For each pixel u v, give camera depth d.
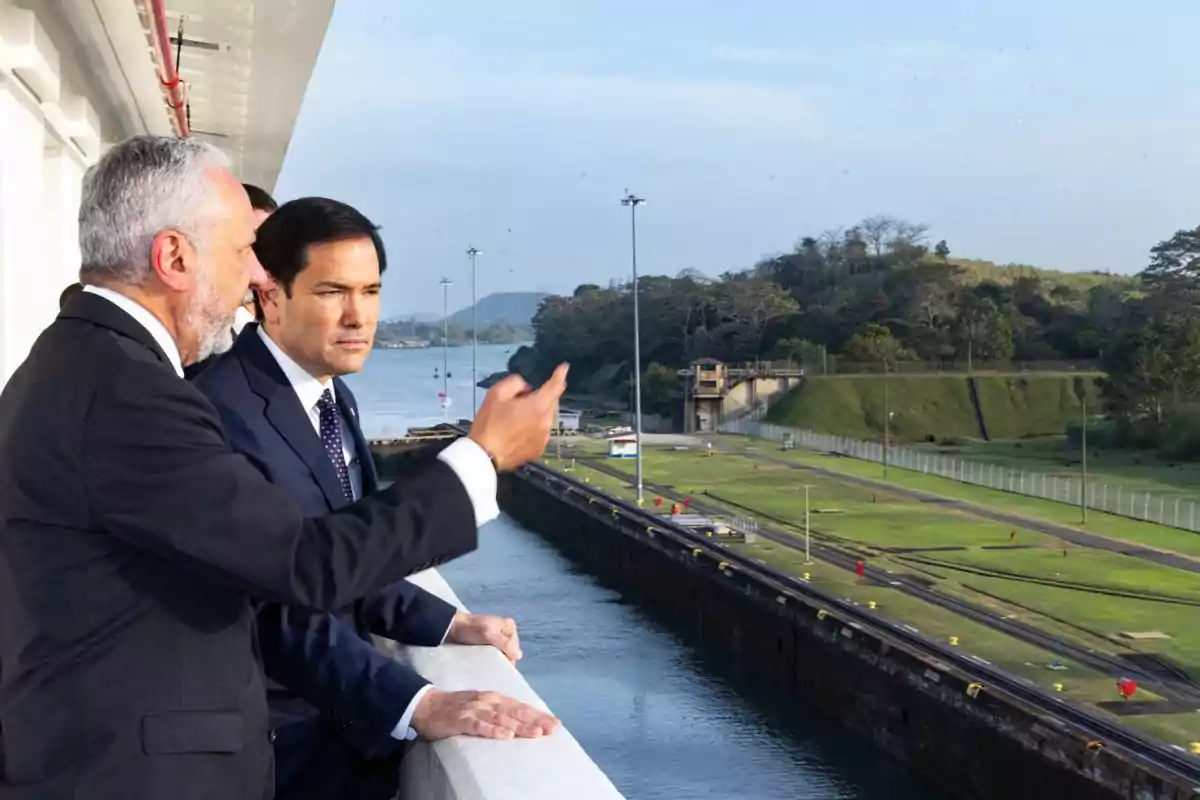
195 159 2.29
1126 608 32.22
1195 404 67.19
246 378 2.77
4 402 2.17
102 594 2.05
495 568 50.78
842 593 33.72
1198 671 26.05
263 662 2.61
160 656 2.09
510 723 2.41
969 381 87.50
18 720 2.05
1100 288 106.25
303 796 2.72
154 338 2.24
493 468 2.32
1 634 2.10
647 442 80.12
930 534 44.41
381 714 2.49
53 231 8.99
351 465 3.17
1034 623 30.48
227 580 2.08
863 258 116.88
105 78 10.58
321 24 9.20
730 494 55.97
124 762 2.04
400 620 3.23
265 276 2.76
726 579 36.56
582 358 119.25
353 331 2.77
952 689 24.31
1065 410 83.25
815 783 25.14
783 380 89.69
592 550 50.81
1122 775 19.41
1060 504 52.09
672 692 31.81
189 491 2.03
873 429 82.50
